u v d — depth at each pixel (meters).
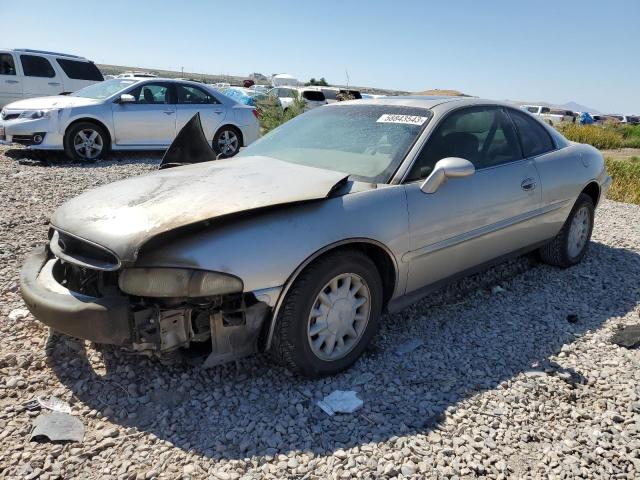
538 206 4.41
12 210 6.32
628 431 2.76
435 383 3.16
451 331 3.82
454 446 2.62
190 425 2.72
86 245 2.87
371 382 3.15
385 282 3.44
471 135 4.02
